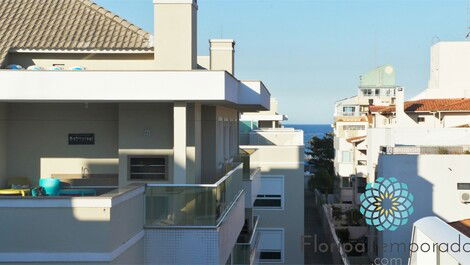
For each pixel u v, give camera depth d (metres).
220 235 11.45
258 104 16.83
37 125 14.41
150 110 13.96
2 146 14.09
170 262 11.15
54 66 14.61
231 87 13.80
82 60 14.77
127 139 13.96
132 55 14.67
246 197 19.27
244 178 19.31
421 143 37.56
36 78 12.33
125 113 13.98
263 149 30.41
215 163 16.30
